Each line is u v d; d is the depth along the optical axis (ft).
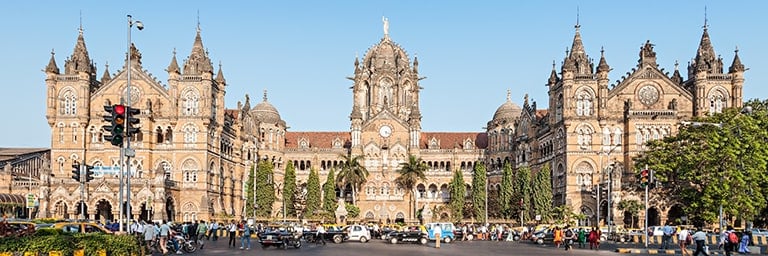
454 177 498.69
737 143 302.66
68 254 131.03
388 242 295.69
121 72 437.58
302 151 561.02
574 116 415.03
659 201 384.47
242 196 499.51
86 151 429.38
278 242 236.43
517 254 216.13
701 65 416.26
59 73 432.66
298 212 503.61
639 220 387.75
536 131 484.74
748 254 214.90
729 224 363.76
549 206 412.77
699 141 338.95
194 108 430.61
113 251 140.46
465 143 568.82
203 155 426.92
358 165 501.97
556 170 437.17
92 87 442.09
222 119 452.76
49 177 392.47
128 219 173.99
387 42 593.83
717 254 211.00
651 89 422.82
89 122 433.07
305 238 293.84
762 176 307.17
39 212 386.93
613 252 230.07
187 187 424.87
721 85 415.64
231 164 481.46
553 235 292.20
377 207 532.32
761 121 321.93
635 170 370.94
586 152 413.80
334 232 297.33
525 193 435.12
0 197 385.70
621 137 416.67
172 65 430.61
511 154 533.55
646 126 412.36
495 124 545.03
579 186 412.57
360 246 261.03
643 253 222.89
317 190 488.44
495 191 486.38
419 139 546.67
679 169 341.21
